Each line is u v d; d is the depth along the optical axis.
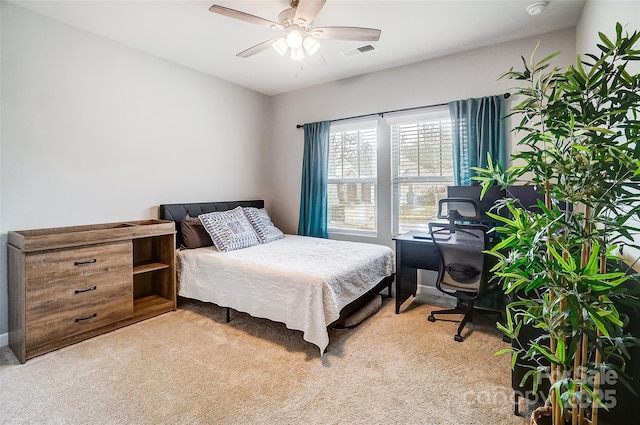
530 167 1.24
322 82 4.09
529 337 1.58
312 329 2.16
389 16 2.52
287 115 4.50
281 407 1.65
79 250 2.34
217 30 2.72
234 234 3.27
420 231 3.43
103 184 2.86
